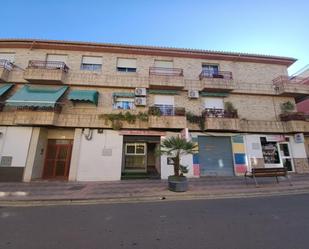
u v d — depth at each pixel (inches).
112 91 555.8
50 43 557.3
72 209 247.1
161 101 569.9
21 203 279.7
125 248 136.6
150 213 224.1
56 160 529.3
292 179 454.0
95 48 576.1
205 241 145.9
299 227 171.0
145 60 596.7
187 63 609.9
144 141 538.3
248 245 137.9
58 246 140.9
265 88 612.4
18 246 141.3
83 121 509.0
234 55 621.6
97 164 494.3
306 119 593.0
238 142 560.1
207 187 377.1
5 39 539.2
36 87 526.0
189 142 371.6
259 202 268.8
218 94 589.6
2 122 482.9
